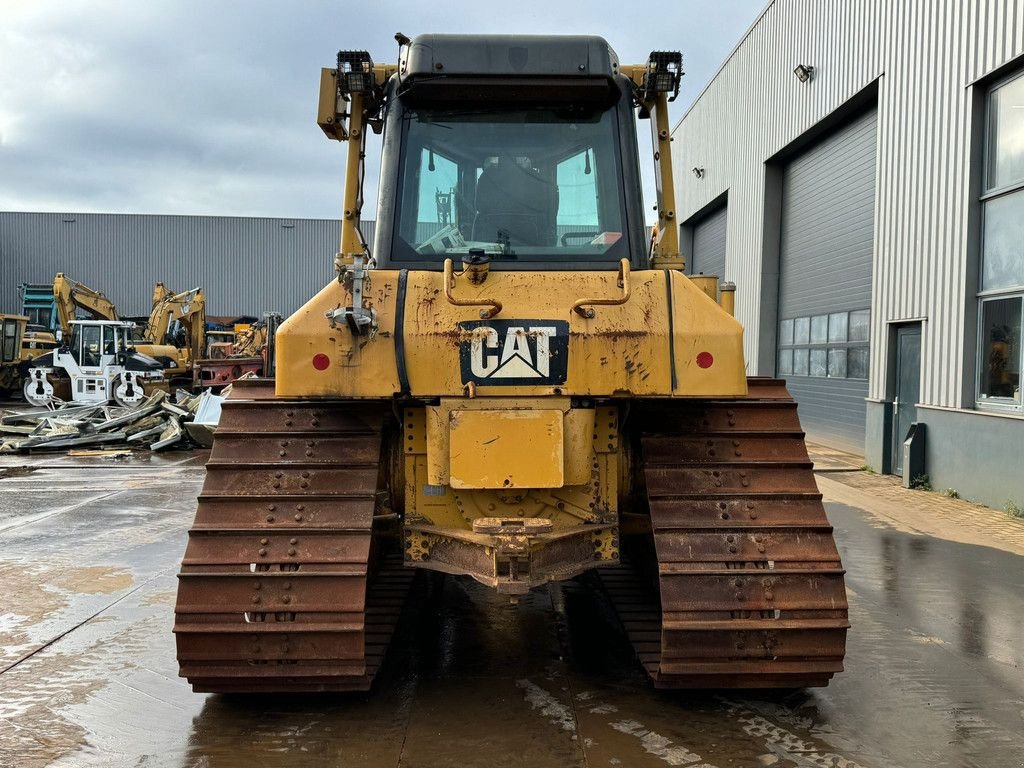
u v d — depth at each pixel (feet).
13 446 44.93
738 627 10.47
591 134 12.84
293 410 11.93
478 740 10.46
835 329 43.14
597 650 13.99
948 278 30.63
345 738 10.49
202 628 10.31
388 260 12.32
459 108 12.76
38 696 11.88
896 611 16.43
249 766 9.77
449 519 11.41
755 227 52.42
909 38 33.53
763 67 50.62
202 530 10.68
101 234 135.44
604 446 11.55
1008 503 26.99
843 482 33.71
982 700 11.99
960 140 29.91
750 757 10.09
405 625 15.33
